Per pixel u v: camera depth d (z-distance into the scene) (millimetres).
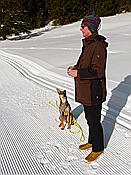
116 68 12609
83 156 5027
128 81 10180
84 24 4418
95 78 4398
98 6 51688
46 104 8398
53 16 56031
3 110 7930
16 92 10133
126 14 48969
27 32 48406
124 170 4543
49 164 4797
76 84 4633
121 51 18125
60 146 5449
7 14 47812
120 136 5855
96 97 4504
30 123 6766
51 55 19547
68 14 53625
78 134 5988
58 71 13727
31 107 8133
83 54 4512
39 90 10312
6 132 6238
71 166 4703
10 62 18844
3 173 4562
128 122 6594
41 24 55375
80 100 4617
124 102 8000
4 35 47312
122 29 34125
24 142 5691
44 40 34344
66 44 26000
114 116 7004
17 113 7598
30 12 55000
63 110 6227
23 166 4762
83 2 53938
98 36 4449
